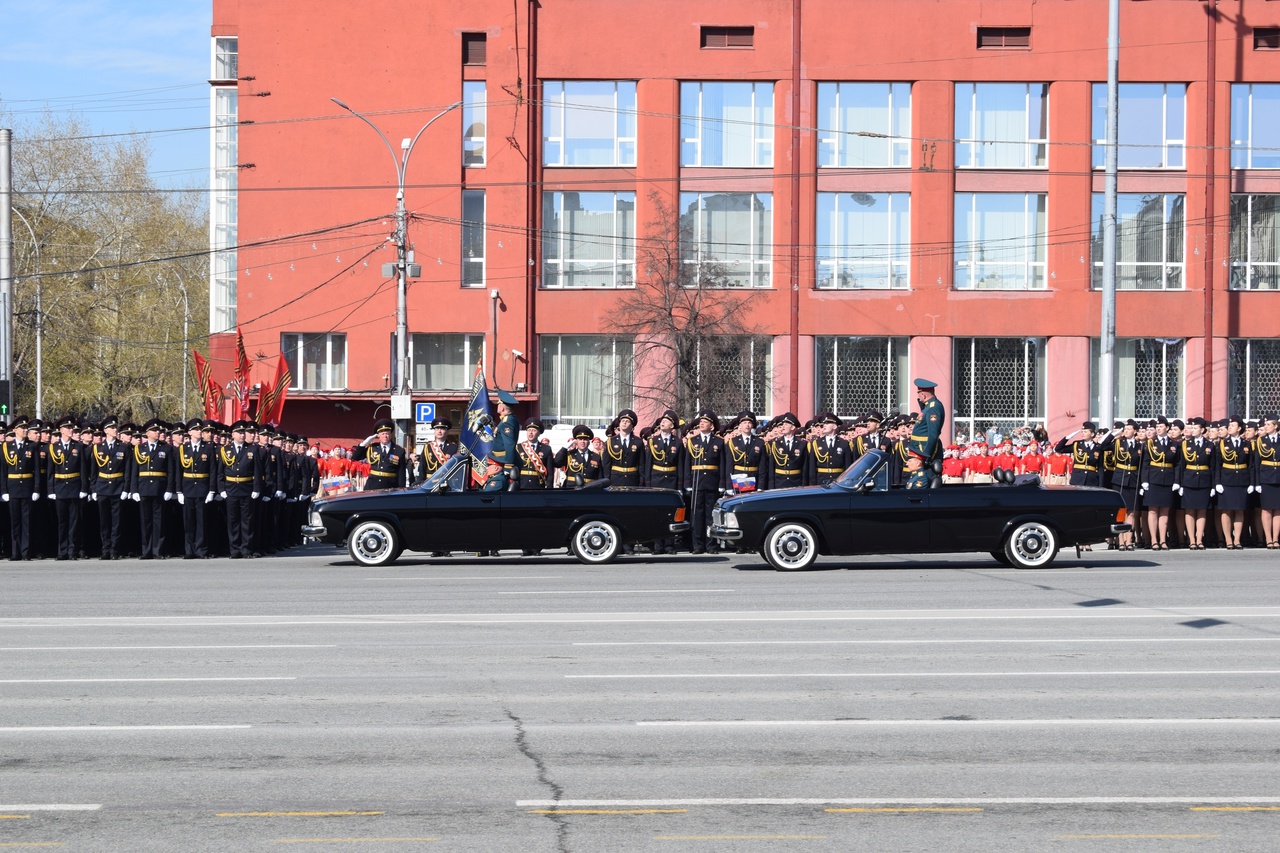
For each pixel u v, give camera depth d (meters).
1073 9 48.69
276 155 49.53
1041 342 49.12
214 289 57.50
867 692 11.15
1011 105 49.19
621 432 26.38
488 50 48.78
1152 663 12.55
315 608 17.00
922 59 48.78
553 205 49.44
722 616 15.91
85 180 70.19
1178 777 8.41
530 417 49.34
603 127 49.28
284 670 12.28
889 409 49.25
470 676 11.94
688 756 8.98
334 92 49.28
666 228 48.25
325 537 23.47
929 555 25.30
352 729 9.82
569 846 7.07
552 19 48.97
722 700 10.83
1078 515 21.77
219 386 48.69
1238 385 49.31
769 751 9.11
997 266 49.28
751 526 21.83
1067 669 12.23
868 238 49.25
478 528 23.42
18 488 25.94
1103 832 7.30
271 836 7.25
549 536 23.48
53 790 8.18
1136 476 26.77
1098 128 49.06
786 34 48.94
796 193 48.84
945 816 7.60
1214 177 48.78
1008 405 49.25
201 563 24.94
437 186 49.09
